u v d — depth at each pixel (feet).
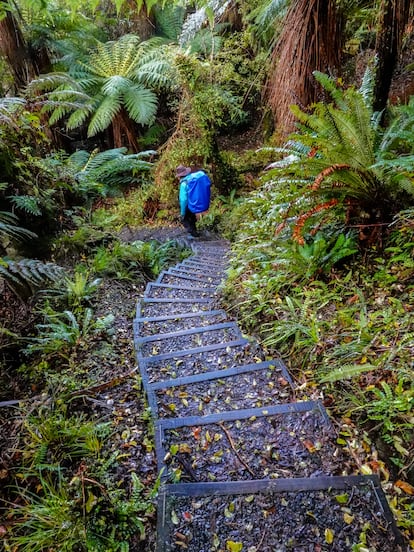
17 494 5.18
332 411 5.47
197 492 4.64
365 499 4.35
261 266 9.51
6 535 4.68
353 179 6.74
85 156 23.20
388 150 7.13
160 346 7.84
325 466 4.84
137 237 18.70
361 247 7.64
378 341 5.89
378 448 4.83
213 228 19.13
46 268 7.70
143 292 11.25
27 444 5.66
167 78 22.00
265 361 6.82
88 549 4.25
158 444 5.39
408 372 5.21
